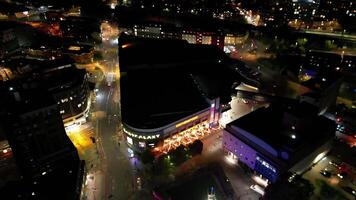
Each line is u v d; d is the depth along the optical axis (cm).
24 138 9825
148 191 10212
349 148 11894
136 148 11856
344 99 16038
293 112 10462
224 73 16925
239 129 10850
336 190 9812
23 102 10288
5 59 18562
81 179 10031
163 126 11462
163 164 11200
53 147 10669
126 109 12456
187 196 8738
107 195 10069
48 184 9506
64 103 12862
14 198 8694
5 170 10356
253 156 10462
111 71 19575
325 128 10831
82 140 12912
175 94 13538
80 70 14762
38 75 13925
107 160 11731
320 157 11175
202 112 12725
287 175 9531
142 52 18188
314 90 14025
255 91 17062
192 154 11738
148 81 14675
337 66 18238
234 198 9806
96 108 15400
